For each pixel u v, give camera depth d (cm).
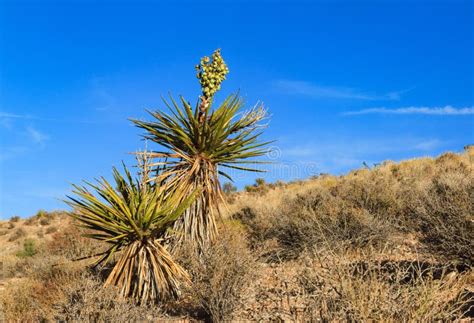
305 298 439
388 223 806
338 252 713
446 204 687
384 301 395
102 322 558
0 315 665
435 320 397
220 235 736
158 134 709
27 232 2391
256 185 2595
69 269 887
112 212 662
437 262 625
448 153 1867
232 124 723
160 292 646
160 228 667
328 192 1128
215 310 568
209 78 721
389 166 1842
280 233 908
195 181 716
